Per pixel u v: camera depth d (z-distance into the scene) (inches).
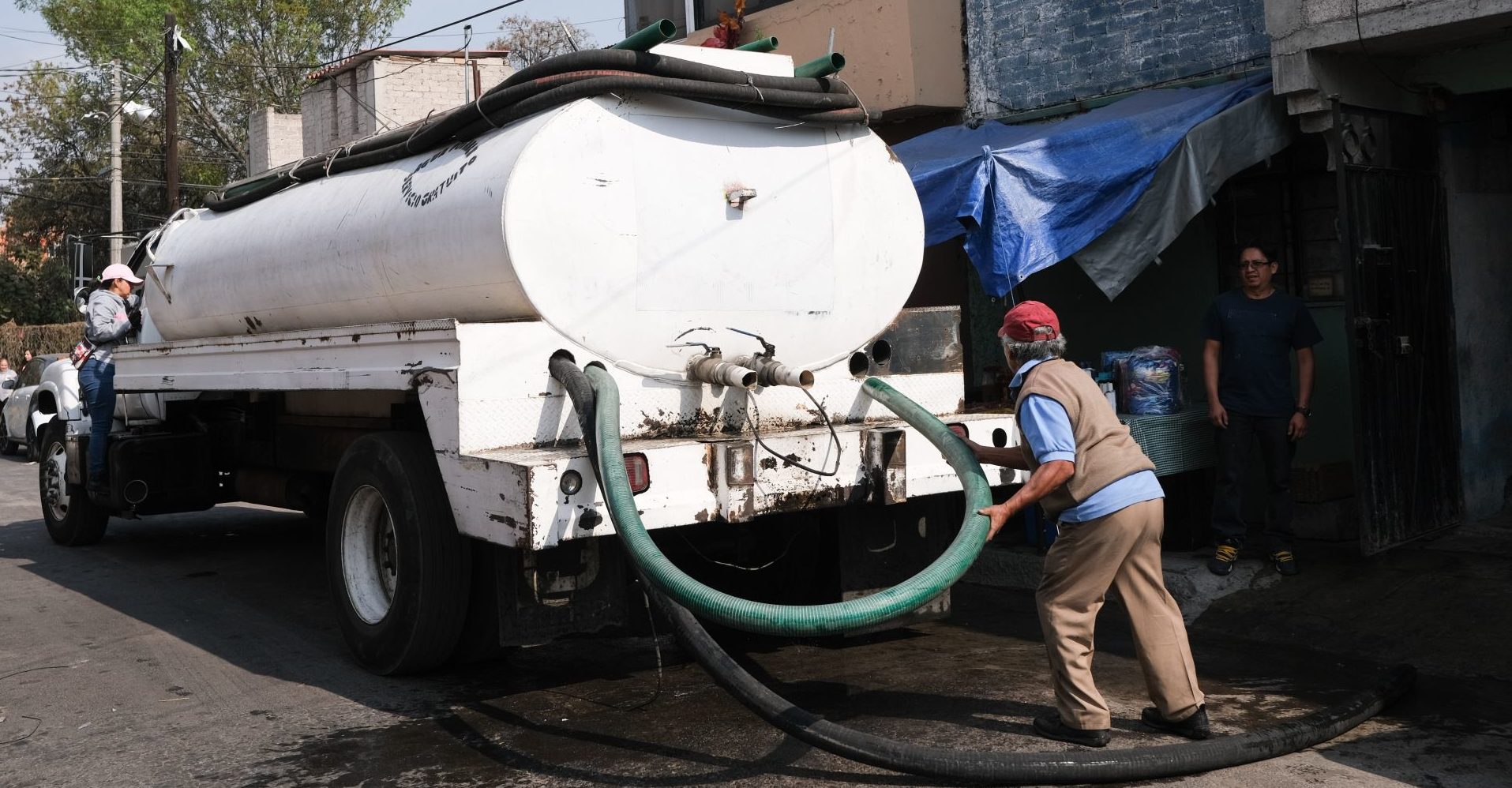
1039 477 166.1
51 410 522.3
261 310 274.2
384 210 227.0
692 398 206.7
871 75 379.2
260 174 303.7
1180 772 160.4
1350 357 258.1
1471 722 183.3
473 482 185.9
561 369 192.1
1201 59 316.8
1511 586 239.9
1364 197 265.3
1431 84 276.5
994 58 365.7
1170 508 283.3
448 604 210.2
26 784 173.6
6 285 1397.6
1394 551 270.2
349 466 227.6
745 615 154.6
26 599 306.5
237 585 316.5
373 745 185.5
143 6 1419.8
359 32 1455.5
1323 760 167.6
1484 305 301.9
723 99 207.5
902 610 154.7
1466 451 294.4
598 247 198.8
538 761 175.8
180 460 348.8
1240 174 314.8
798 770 168.2
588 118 199.2
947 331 237.0
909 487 207.3
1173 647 173.8
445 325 189.6
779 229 216.5
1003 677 212.2
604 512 179.8
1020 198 259.1
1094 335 343.3
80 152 1434.5
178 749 187.2
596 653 239.8
